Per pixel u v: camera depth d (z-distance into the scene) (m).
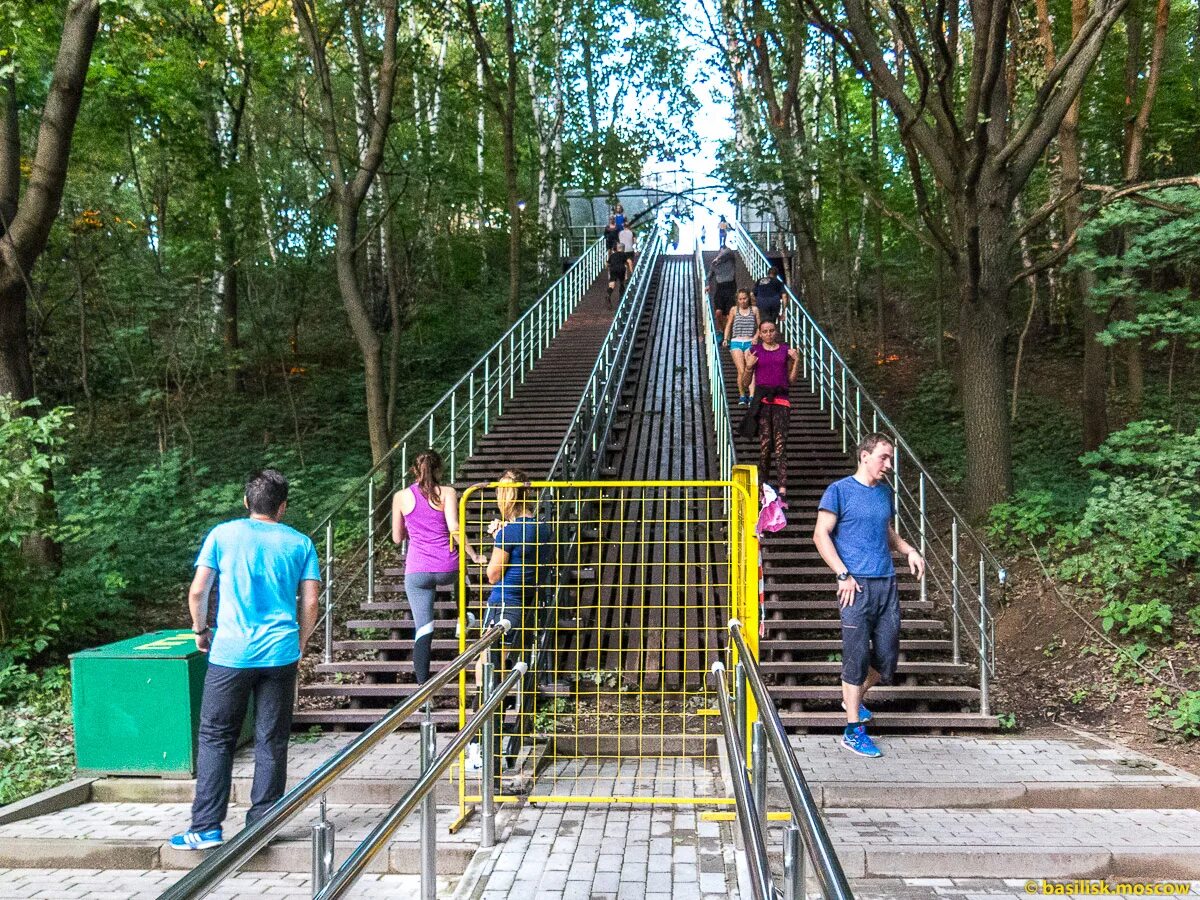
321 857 2.72
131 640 6.09
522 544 5.97
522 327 16.64
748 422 9.20
